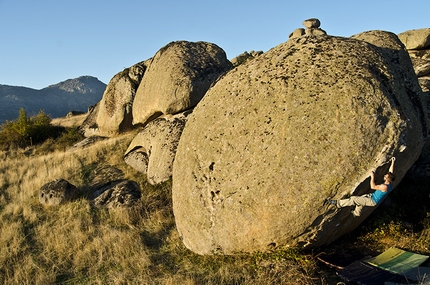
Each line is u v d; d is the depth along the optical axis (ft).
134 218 28.30
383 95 17.80
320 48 21.13
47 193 32.65
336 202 17.22
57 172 40.45
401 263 18.07
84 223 28.09
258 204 18.35
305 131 18.06
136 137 42.06
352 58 19.72
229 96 22.70
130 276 20.29
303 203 17.42
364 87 17.98
